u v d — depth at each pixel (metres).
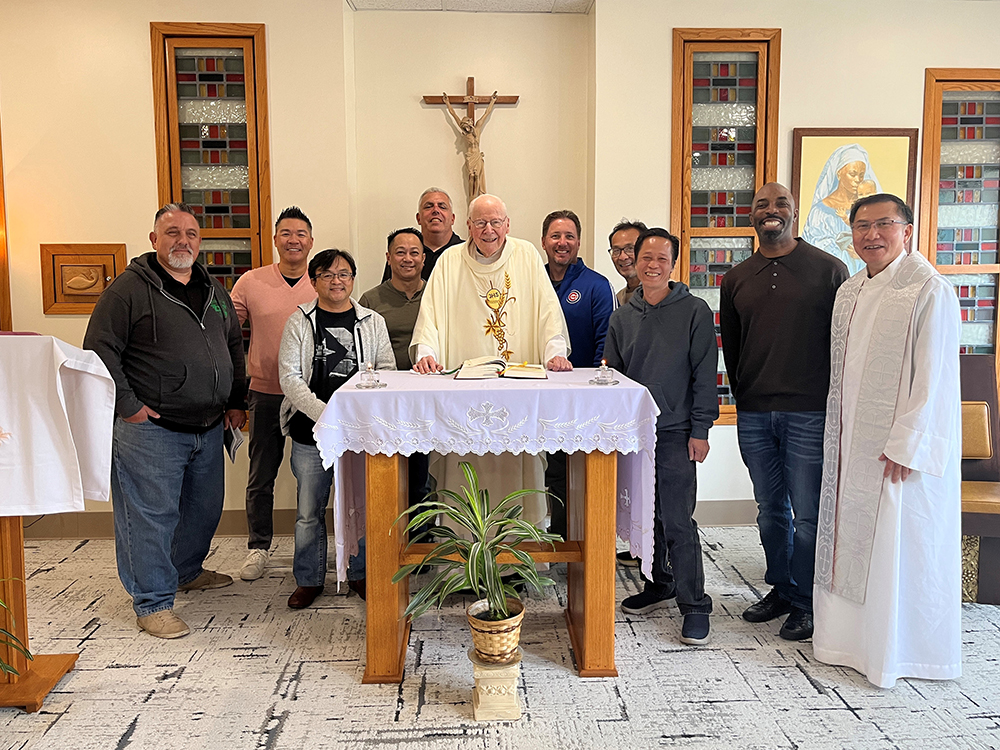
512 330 3.04
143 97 3.80
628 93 3.95
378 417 2.32
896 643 2.36
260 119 3.84
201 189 3.90
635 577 3.36
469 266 3.03
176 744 2.07
